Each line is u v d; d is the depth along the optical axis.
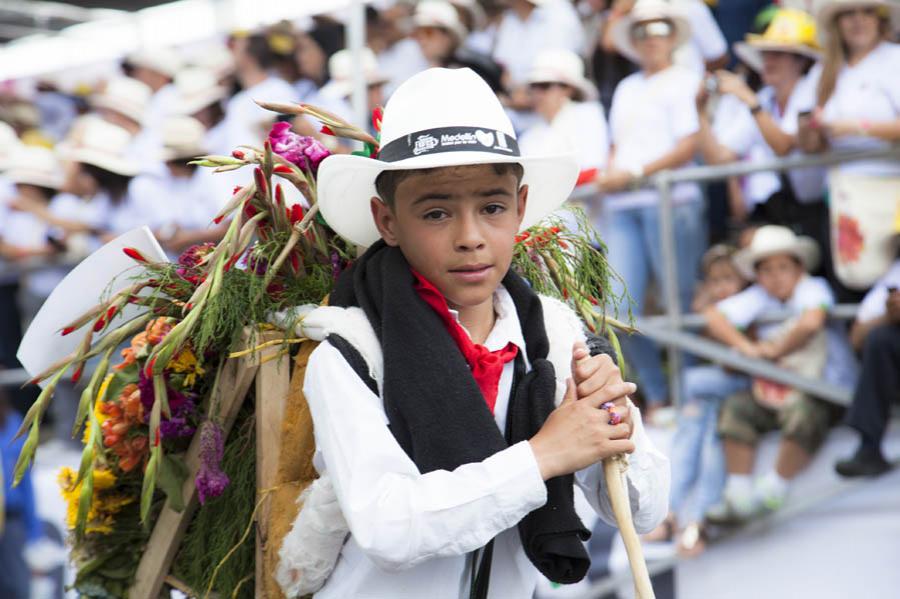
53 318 3.21
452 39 7.32
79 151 8.49
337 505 2.60
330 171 2.61
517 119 6.98
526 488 2.37
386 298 2.55
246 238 2.92
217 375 2.99
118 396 3.09
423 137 2.50
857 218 5.90
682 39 6.51
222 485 2.92
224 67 8.11
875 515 5.79
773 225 6.28
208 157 3.00
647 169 6.47
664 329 6.39
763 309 6.19
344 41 7.86
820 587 5.86
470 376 2.48
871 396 5.75
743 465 6.11
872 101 5.95
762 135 6.29
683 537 6.16
